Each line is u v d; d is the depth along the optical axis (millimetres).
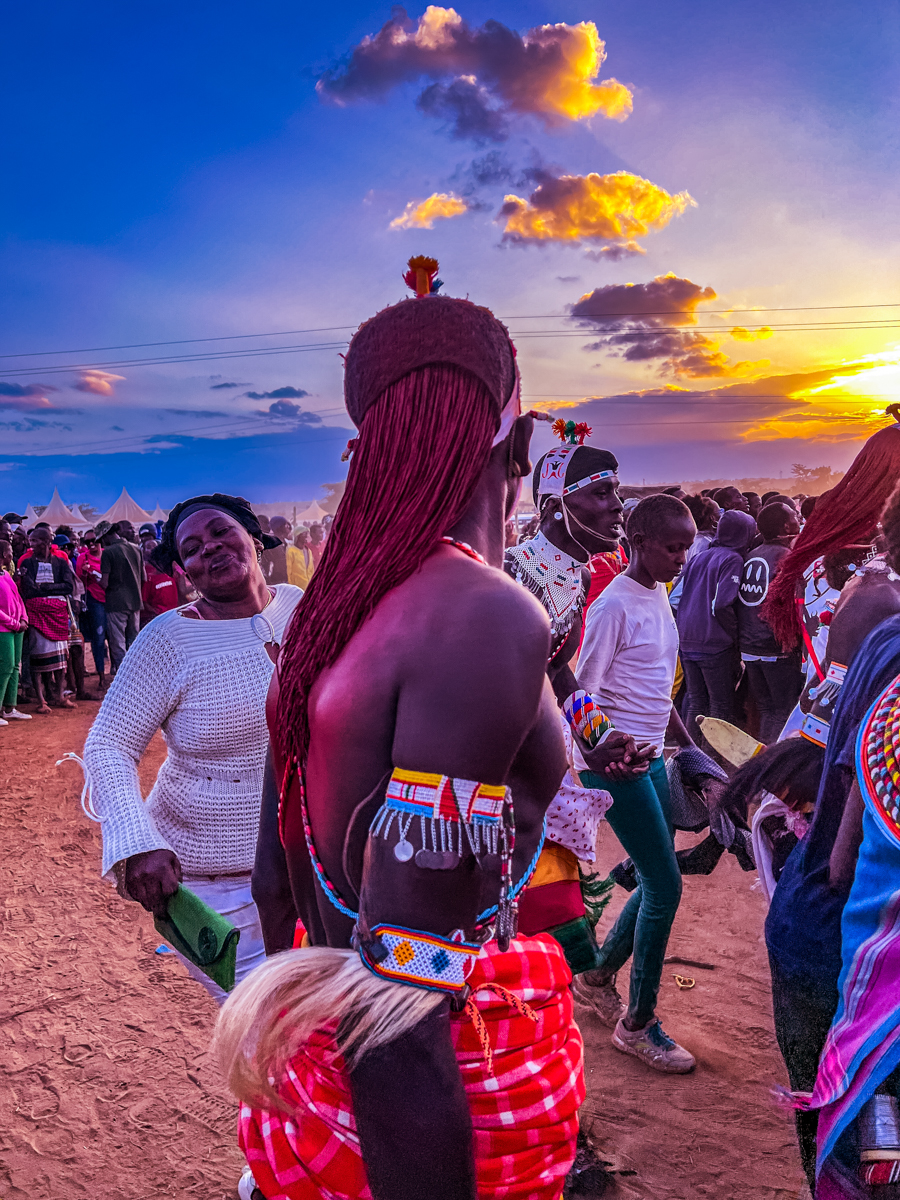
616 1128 2760
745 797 2055
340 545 940
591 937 2156
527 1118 924
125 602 10477
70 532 13789
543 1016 974
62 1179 2660
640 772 2451
